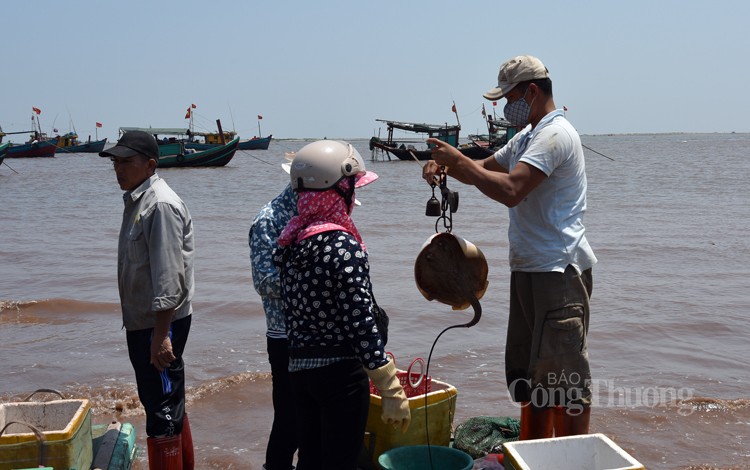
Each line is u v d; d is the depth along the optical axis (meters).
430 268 4.06
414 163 64.25
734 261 13.65
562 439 3.68
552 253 4.00
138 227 4.14
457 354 7.89
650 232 17.77
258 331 9.06
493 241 16.67
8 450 3.84
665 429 5.82
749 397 6.55
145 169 4.19
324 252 3.22
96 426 4.98
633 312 9.59
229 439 5.72
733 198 27.20
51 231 20.00
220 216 23.86
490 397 6.59
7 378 7.28
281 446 4.39
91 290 11.71
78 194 33.88
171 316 4.14
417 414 4.38
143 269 4.17
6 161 83.31
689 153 84.00
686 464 5.17
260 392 6.75
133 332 4.25
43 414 4.29
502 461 4.25
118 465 4.41
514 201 3.84
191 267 4.36
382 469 3.98
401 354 7.95
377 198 30.20
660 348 8.08
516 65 4.09
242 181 44.34
